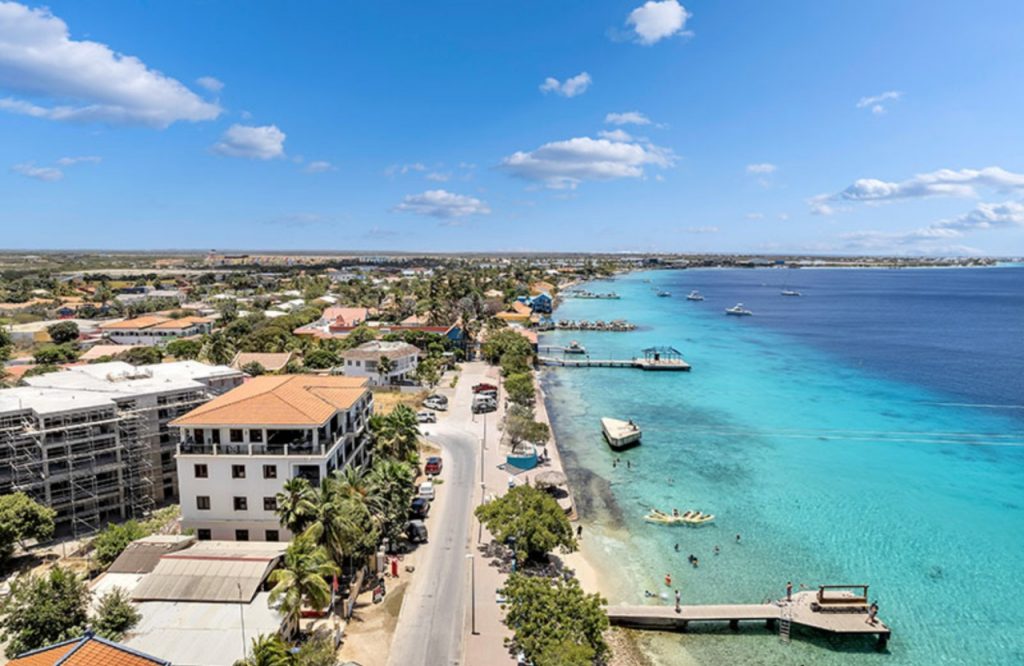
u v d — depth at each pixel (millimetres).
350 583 52688
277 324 185250
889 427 113062
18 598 42156
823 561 63781
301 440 60938
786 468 91438
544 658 38438
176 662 38656
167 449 73438
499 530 55781
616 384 148250
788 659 48312
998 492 82625
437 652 44844
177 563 47938
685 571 60906
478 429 101938
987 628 52781
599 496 80000
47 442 63500
